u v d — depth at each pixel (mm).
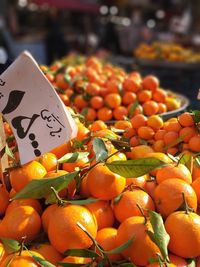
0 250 337
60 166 447
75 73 914
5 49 2652
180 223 335
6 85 381
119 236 335
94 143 397
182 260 340
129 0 3639
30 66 370
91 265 322
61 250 338
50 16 3428
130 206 366
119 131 568
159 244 311
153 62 1646
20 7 3381
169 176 399
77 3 3139
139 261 325
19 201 380
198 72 1589
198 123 501
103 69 1043
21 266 313
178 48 1792
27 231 353
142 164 356
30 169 389
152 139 560
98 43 2930
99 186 366
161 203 368
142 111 731
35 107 389
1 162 396
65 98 751
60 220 332
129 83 762
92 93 753
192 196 367
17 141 398
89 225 335
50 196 353
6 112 392
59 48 2643
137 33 2891
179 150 512
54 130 389
